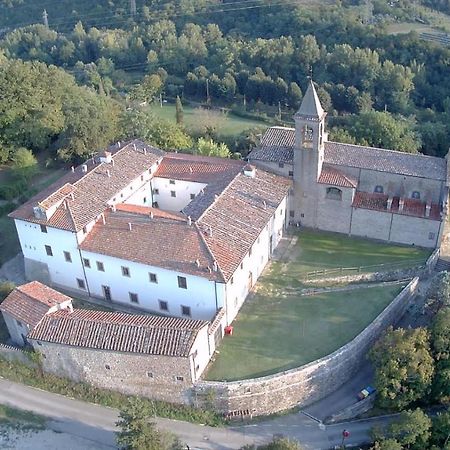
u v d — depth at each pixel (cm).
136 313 6556
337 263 7169
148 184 7950
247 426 5578
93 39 16400
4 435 5372
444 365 5706
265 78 13550
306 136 7275
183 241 6178
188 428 5488
